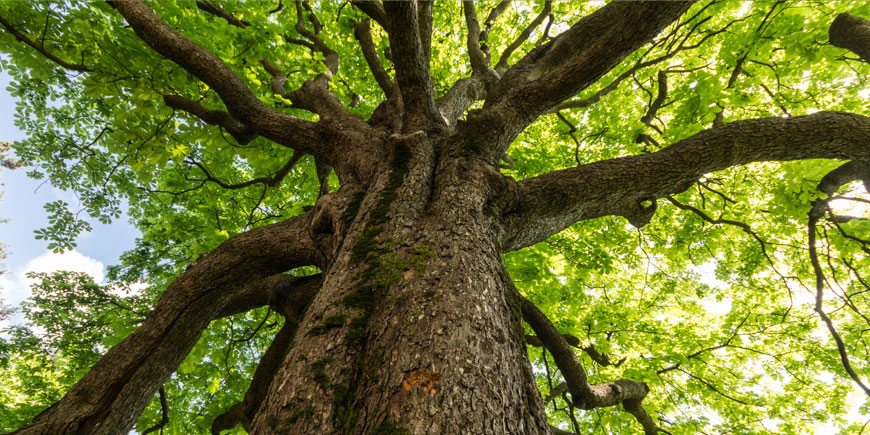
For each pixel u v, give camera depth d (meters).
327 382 1.24
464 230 1.88
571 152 5.60
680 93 4.45
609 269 5.52
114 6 2.82
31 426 2.03
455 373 1.17
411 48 2.51
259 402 2.67
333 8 5.61
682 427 4.92
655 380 3.84
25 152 4.84
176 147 3.83
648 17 2.21
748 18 3.79
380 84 4.17
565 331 5.30
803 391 5.84
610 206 2.99
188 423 4.84
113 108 3.36
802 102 4.43
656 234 6.35
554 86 2.62
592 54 2.45
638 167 2.54
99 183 5.41
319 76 4.17
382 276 1.61
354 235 1.95
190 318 2.53
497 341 1.37
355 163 2.73
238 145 3.80
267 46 3.52
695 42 4.68
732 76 4.02
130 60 3.10
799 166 3.42
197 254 4.20
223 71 2.89
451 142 2.64
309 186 6.25
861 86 4.12
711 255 5.78
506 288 1.73
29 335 5.63
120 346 2.44
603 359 3.99
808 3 3.44
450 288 1.50
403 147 2.58
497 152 2.67
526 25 7.03
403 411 1.08
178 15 3.31
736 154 2.53
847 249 3.78
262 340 5.95
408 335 1.32
